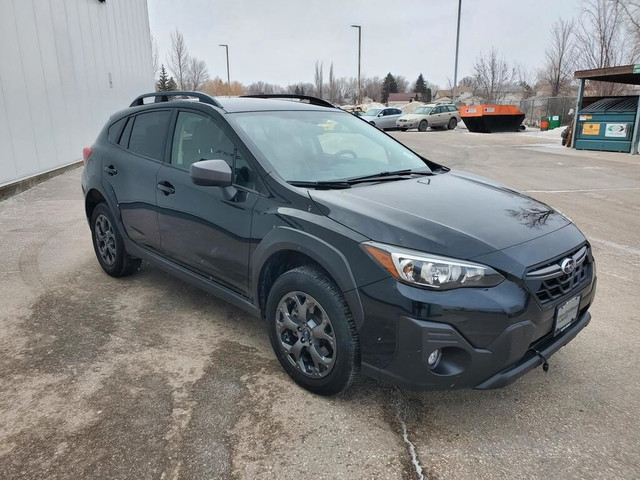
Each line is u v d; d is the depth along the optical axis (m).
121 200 4.24
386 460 2.38
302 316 2.82
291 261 3.02
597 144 16.47
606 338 3.60
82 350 3.37
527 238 2.64
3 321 3.80
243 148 3.21
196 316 3.90
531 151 16.50
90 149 4.79
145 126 4.18
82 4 12.60
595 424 2.66
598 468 2.34
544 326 2.55
